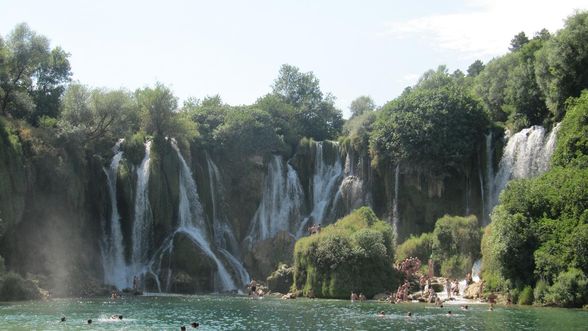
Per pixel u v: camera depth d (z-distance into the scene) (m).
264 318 61.72
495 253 76.75
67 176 92.44
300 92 162.25
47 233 89.56
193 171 112.81
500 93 115.44
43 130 95.25
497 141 105.88
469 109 107.31
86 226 98.56
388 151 109.88
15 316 60.69
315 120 145.12
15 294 77.75
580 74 96.00
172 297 88.12
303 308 71.44
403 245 97.06
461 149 105.81
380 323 57.69
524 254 74.88
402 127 108.12
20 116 104.69
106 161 103.88
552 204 75.75
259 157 119.25
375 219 95.00
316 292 87.19
